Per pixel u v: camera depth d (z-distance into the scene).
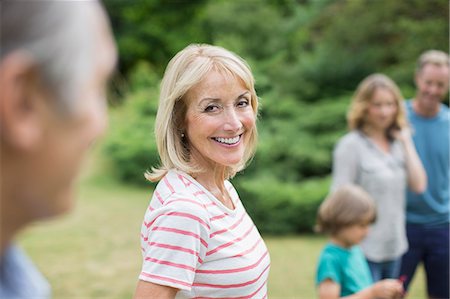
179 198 1.48
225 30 10.20
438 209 3.59
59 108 0.60
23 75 0.57
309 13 10.50
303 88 9.35
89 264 5.62
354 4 9.78
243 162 1.75
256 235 1.64
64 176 0.64
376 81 3.40
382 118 3.36
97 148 10.69
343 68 9.52
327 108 8.11
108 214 7.55
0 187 0.62
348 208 2.75
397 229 3.38
